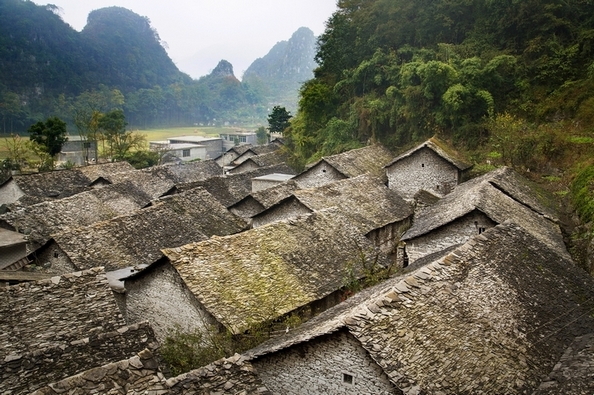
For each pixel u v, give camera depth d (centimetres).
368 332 1015
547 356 1127
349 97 4903
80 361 1034
